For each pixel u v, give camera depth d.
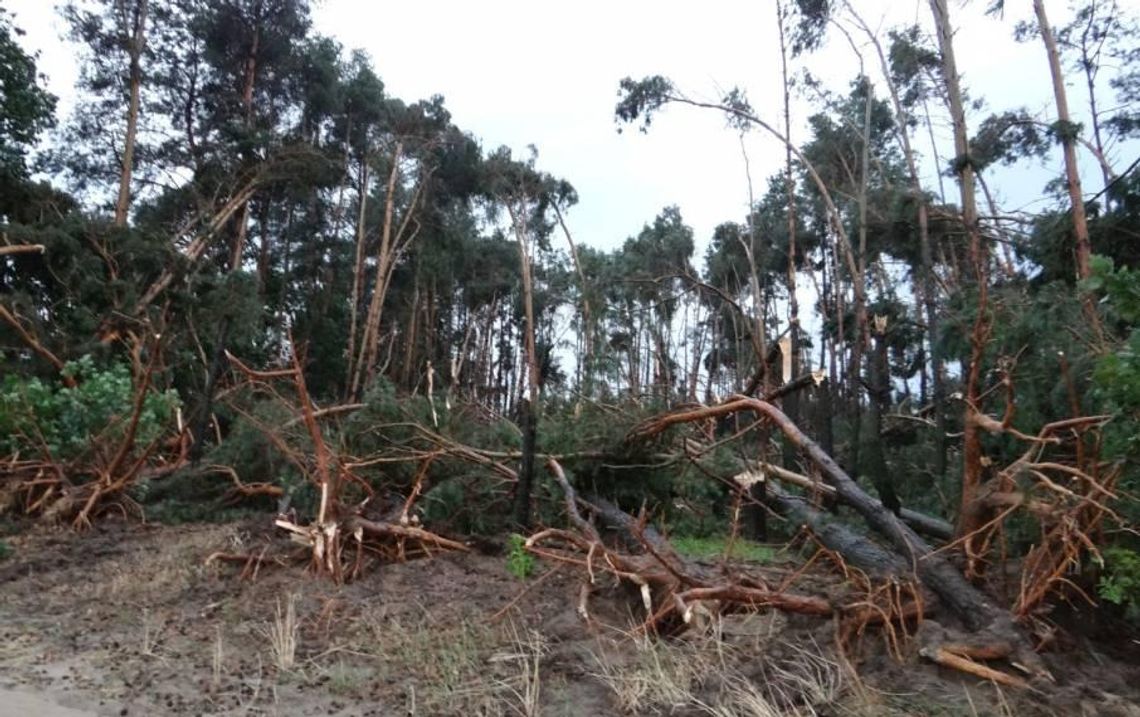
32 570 7.74
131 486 10.26
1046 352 6.47
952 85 15.92
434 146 37.25
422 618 6.27
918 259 19.62
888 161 26.34
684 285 34.69
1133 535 5.41
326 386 35.00
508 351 50.31
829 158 26.66
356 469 9.28
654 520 10.12
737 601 5.57
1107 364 5.00
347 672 5.16
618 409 10.30
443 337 47.22
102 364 14.03
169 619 6.27
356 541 7.74
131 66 26.70
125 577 7.41
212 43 28.91
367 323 33.25
